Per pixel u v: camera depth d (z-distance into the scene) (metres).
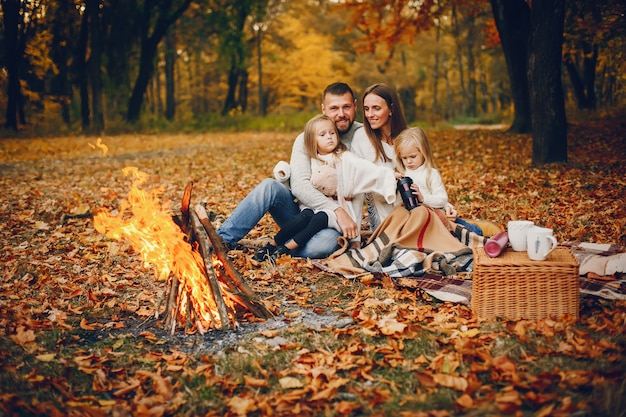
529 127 15.96
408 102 43.62
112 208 7.89
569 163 9.62
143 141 19.45
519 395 2.67
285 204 5.16
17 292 4.42
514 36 15.20
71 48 25.83
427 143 4.88
